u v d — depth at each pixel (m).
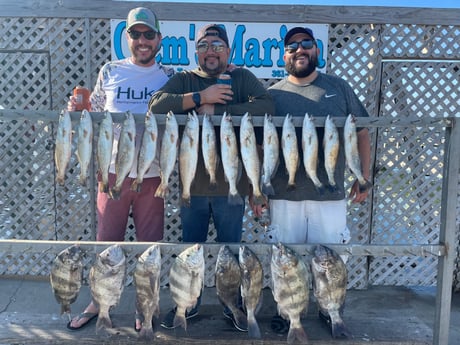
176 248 2.57
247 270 2.48
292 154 2.58
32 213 4.20
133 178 3.01
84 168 2.52
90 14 3.90
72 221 4.20
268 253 2.60
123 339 2.88
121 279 2.50
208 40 2.76
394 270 4.39
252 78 2.92
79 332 2.98
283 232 3.00
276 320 3.08
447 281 2.69
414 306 3.97
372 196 4.13
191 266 2.47
